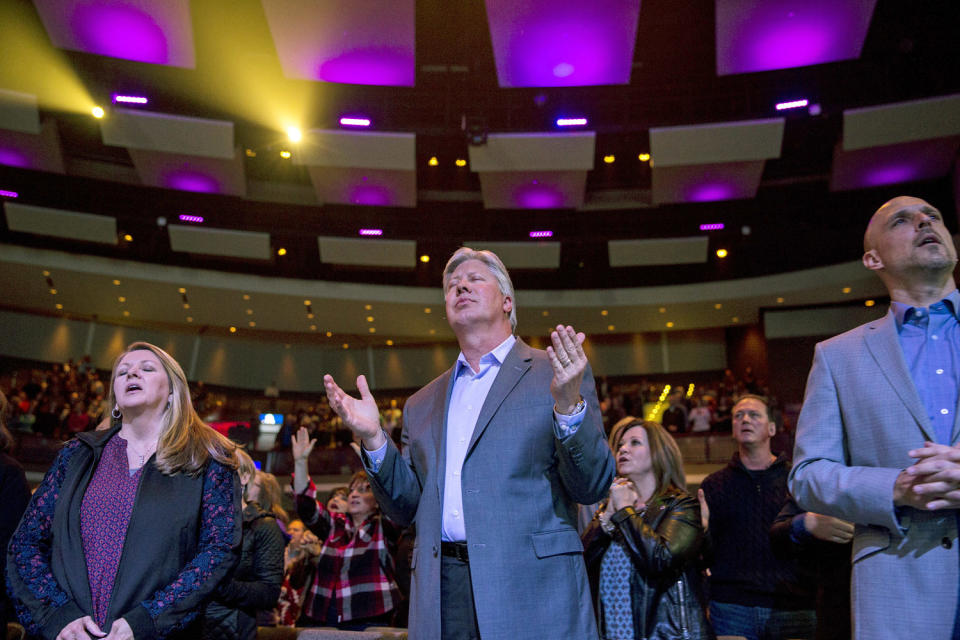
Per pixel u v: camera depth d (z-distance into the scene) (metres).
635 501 2.43
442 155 15.24
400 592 3.22
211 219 15.85
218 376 19.61
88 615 1.75
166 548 1.87
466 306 1.96
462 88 13.93
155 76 13.45
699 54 13.45
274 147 14.45
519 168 13.88
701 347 19.19
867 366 1.64
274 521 2.64
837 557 2.26
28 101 12.70
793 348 17.39
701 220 15.73
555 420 1.68
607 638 2.27
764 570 2.75
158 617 1.74
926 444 1.38
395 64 11.96
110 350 18.61
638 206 16.03
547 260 16.22
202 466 2.02
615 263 16.03
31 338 17.94
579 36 11.23
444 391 2.02
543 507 1.75
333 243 15.93
